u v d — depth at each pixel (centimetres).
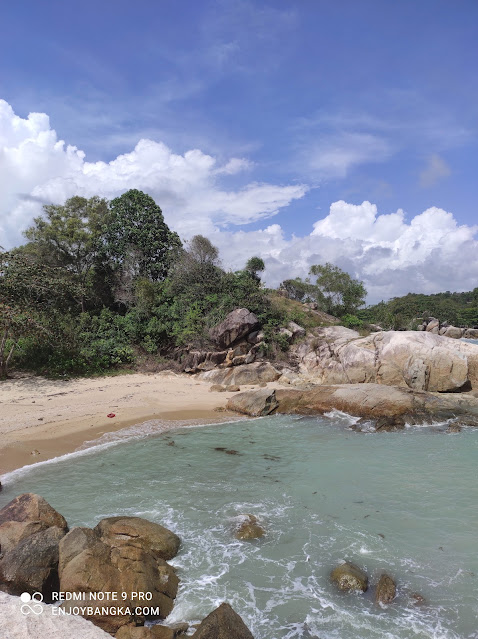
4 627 620
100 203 3691
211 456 1600
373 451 1666
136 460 1550
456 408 2109
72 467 1473
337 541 1034
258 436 1850
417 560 966
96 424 1914
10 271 2606
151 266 3788
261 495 1273
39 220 3478
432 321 6544
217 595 847
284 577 905
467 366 2466
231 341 2936
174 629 740
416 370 2455
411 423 1986
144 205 3928
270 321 3147
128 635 691
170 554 954
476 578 907
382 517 1149
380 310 5441
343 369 2655
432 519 1138
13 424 1816
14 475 1394
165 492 1284
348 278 4350
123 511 1159
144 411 2123
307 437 1841
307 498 1255
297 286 4453
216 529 1078
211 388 2538
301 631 764
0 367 2489
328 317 3962
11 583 791
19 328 2431
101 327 3138
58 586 820
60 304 2909
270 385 2594
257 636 750
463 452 1648
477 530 1084
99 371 2788
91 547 846
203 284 3378
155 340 3180
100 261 3650
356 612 812
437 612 814
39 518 993
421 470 1470
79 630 646
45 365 2716
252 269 3906
